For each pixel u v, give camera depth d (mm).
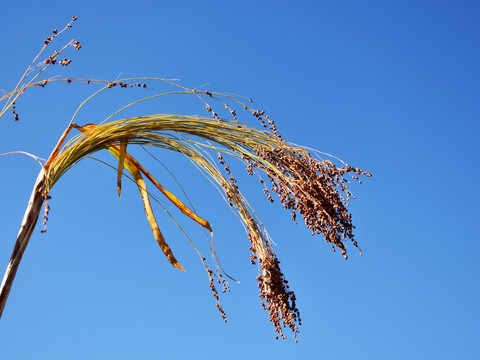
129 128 1397
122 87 1349
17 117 1286
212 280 1415
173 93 1397
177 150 1438
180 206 1468
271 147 1428
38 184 1267
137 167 1468
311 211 1388
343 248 1392
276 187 1425
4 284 1207
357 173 1413
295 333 1375
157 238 1406
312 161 1425
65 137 1343
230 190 1422
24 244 1235
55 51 1290
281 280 1402
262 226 1425
